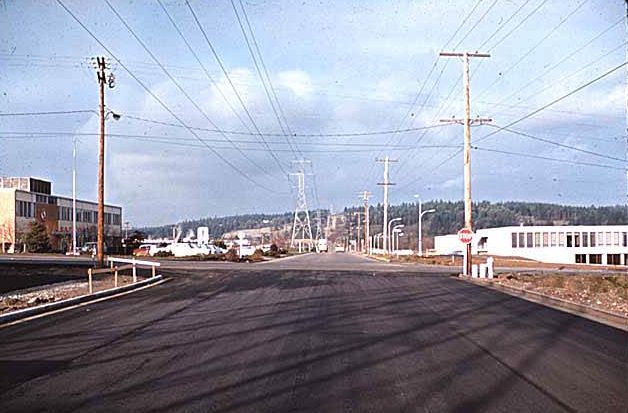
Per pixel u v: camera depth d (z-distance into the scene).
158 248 80.38
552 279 33.84
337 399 8.75
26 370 10.46
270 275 37.47
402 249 157.75
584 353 12.61
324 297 23.72
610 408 8.53
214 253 74.38
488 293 27.17
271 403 8.50
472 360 11.72
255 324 16.09
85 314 18.00
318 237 155.50
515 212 149.00
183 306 20.23
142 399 8.66
